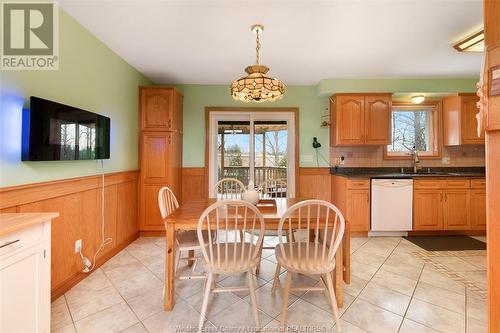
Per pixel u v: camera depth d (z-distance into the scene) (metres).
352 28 2.34
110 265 2.58
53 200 1.95
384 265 2.60
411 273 2.42
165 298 1.82
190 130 4.12
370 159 4.20
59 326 1.65
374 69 3.44
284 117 4.25
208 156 4.13
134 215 3.32
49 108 1.82
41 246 1.37
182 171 4.09
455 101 3.89
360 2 1.96
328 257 1.67
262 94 2.15
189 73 3.57
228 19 2.19
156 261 2.68
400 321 1.71
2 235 1.15
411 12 2.09
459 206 3.51
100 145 2.48
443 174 3.67
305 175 4.22
